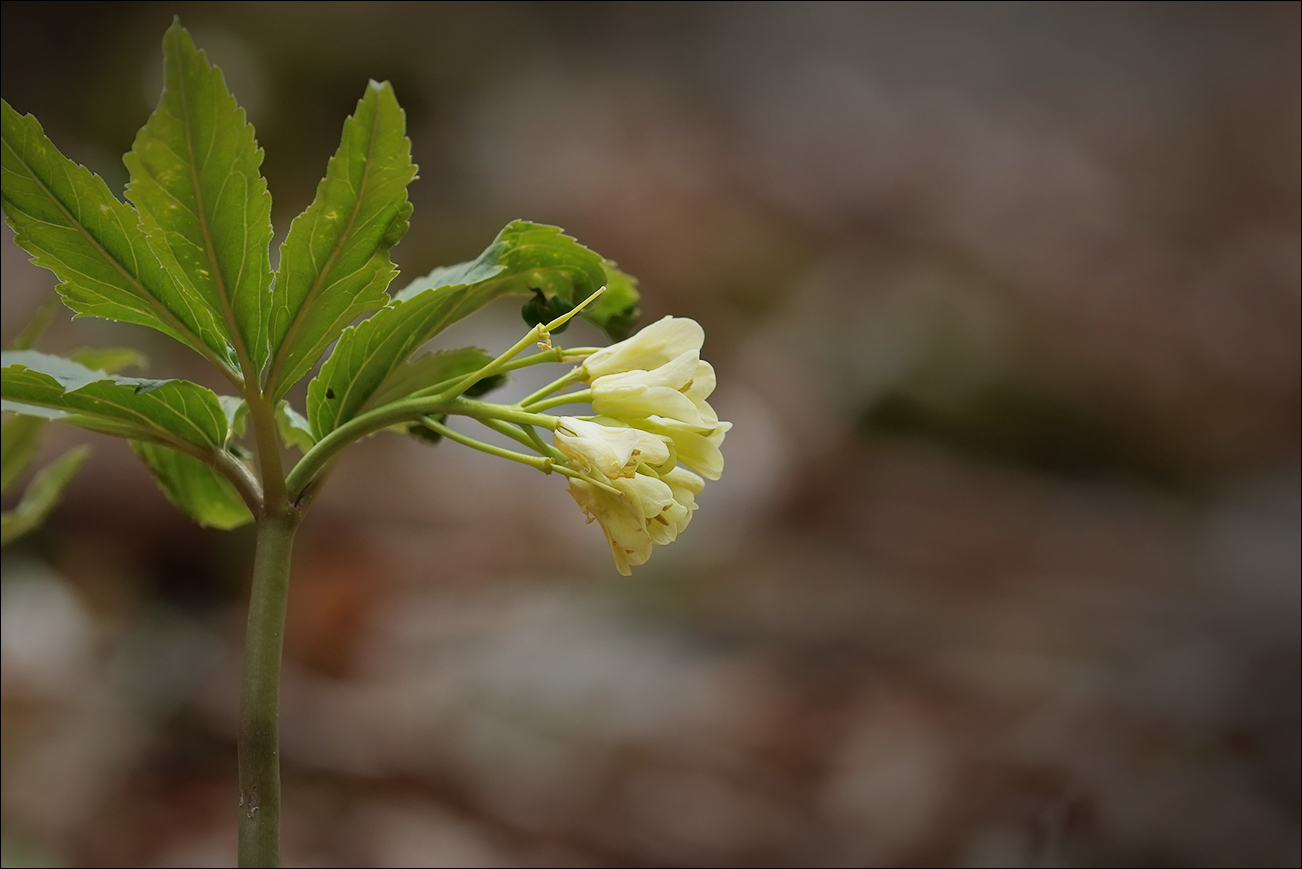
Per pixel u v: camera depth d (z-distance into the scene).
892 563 2.23
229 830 1.11
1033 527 2.56
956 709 1.50
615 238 3.52
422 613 1.69
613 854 1.14
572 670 1.50
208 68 0.52
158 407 0.54
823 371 3.07
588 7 4.62
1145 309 3.72
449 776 1.22
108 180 2.77
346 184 0.53
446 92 3.84
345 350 0.55
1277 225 4.43
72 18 3.04
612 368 0.54
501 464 2.41
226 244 0.53
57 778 1.12
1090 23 5.36
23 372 0.53
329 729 1.28
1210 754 1.40
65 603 1.48
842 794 1.27
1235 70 5.26
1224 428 3.26
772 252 3.56
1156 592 2.18
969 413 3.05
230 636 1.55
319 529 1.95
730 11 5.01
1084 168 4.67
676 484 0.54
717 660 1.60
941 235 3.93
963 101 4.98
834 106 4.76
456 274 0.56
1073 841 1.21
